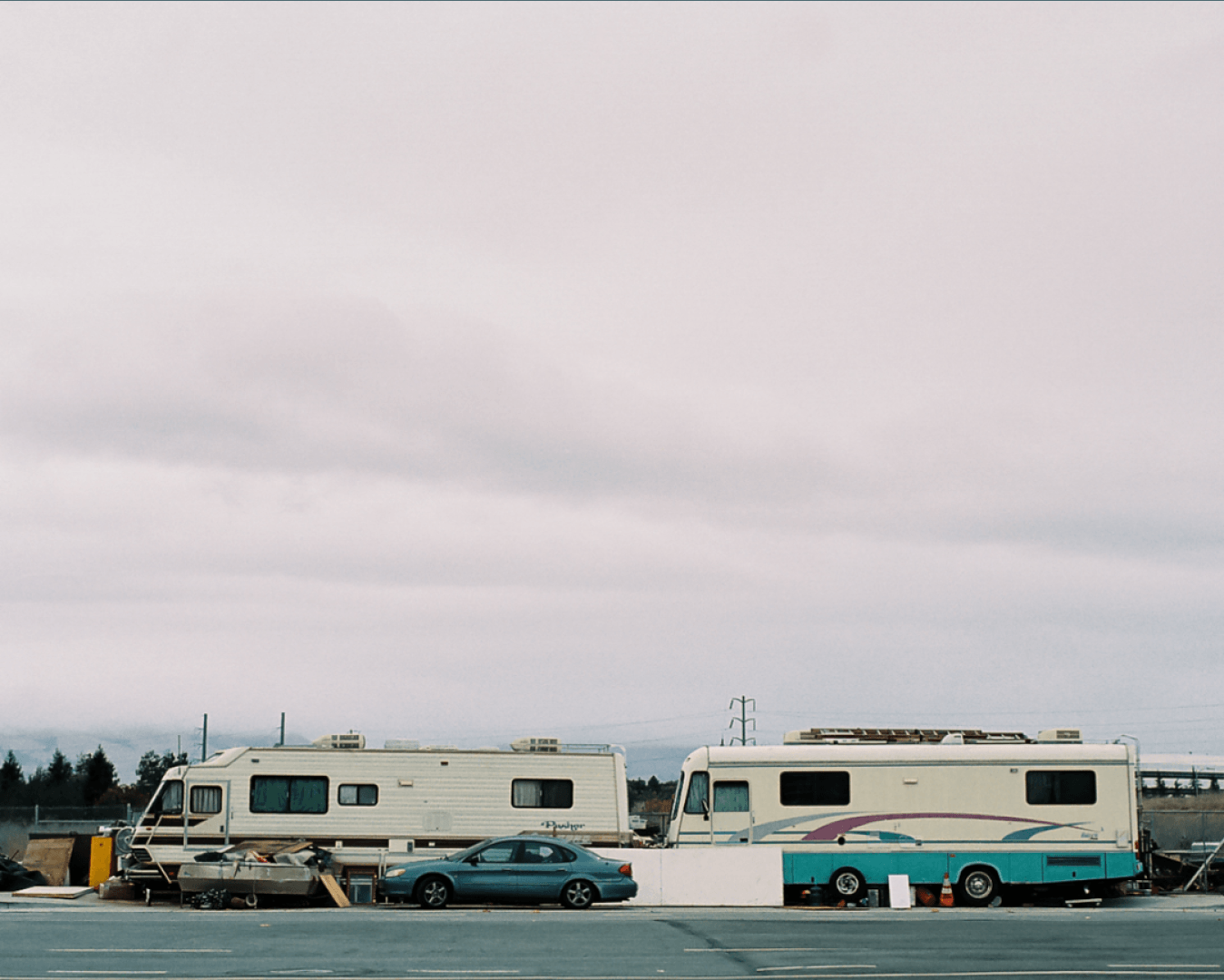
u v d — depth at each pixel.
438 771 29.94
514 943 18.73
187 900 28.53
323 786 29.69
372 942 18.67
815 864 29.30
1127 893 31.77
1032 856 29.11
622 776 30.39
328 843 29.44
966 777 29.48
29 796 110.94
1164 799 56.41
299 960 16.36
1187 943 19.41
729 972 15.70
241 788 29.56
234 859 27.28
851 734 30.75
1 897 29.72
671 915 24.89
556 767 30.19
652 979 14.98
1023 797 29.36
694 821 29.69
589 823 29.98
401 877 25.92
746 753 29.92
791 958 17.16
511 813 29.88
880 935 20.55
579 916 23.97
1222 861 33.44
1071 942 19.47
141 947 17.66
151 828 29.19
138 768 129.00
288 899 27.34
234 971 15.20
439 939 19.17
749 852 28.88
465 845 29.61
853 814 29.45
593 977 15.09
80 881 35.16
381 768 29.86
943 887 28.98
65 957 16.44
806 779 29.69
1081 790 29.36
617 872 26.33
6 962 15.93
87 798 113.75
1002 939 19.89
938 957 17.34
